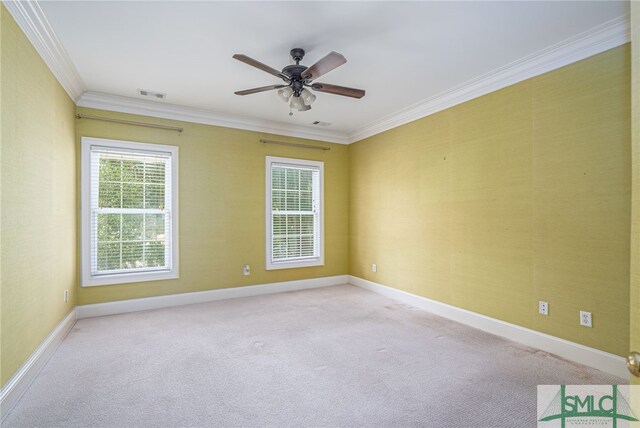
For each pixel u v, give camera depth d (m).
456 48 2.80
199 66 3.14
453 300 3.75
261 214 4.88
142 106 4.05
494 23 2.45
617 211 2.48
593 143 2.60
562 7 2.26
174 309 4.11
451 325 3.55
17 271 2.19
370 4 2.24
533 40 2.67
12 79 2.12
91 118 3.79
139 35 2.61
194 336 3.24
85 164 3.77
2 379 2.00
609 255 2.52
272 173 5.01
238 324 3.58
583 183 2.66
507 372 2.53
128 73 3.28
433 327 3.50
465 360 2.74
